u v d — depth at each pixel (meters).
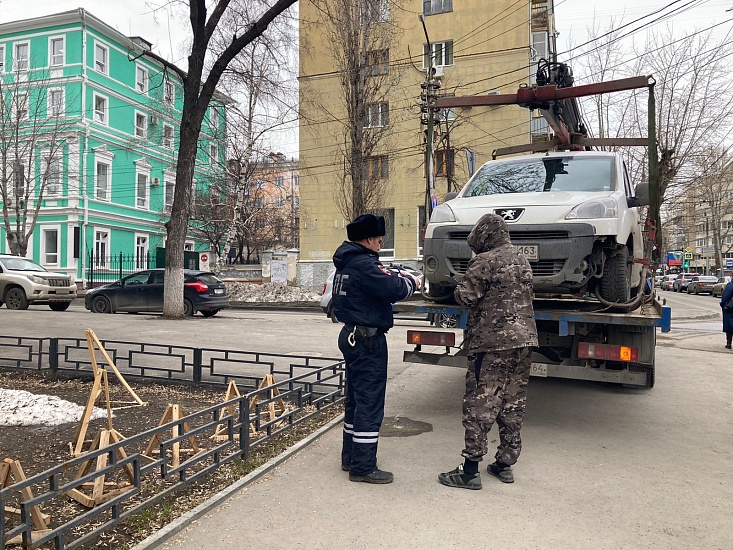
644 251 7.08
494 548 3.05
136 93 36.16
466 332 4.19
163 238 39.59
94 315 15.79
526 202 5.44
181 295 15.59
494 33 25.72
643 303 6.20
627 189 6.40
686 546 3.12
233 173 29.67
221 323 14.26
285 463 4.41
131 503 3.56
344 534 3.19
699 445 5.02
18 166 28.34
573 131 8.42
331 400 6.20
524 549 3.04
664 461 4.57
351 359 4.02
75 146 31.61
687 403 6.59
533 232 5.13
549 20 25.73
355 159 21.33
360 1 20.70
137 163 36.78
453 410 6.17
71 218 31.67
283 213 49.50
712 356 10.32
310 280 28.31
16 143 27.50
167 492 3.50
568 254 5.01
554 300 6.01
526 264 4.03
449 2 26.30
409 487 3.92
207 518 3.38
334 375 6.26
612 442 5.07
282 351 9.74
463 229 5.35
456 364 5.40
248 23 16.55
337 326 13.88
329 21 22.09
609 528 3.32
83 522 3.15
